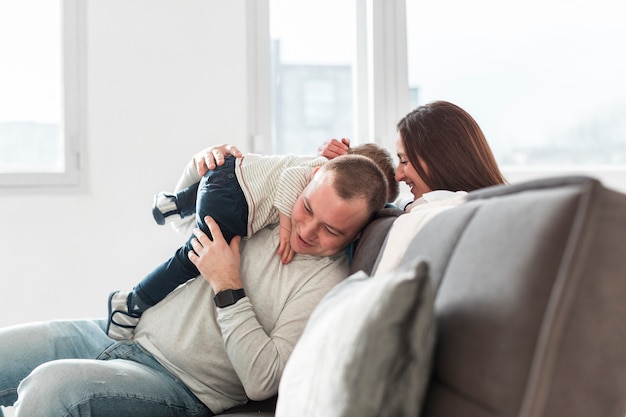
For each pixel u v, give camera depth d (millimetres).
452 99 2934
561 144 3008
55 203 2568
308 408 806
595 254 744
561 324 703
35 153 2695
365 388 739
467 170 1561
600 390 751
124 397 1229
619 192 752
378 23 2768
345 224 1265
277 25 2838
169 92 2646
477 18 2939
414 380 756
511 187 887
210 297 1351
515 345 713
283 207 1350
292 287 1314
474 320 767
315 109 2879
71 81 2598
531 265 725
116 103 2615
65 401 1167
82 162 2600
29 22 2682
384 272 1080
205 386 1346
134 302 1413
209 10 2676
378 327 736
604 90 3023
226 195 1371
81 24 2604
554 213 733
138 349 1397
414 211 1181
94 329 1513
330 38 2883
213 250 1297
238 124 2691
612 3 3018
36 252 2555
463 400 780
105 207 2604
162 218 1678
